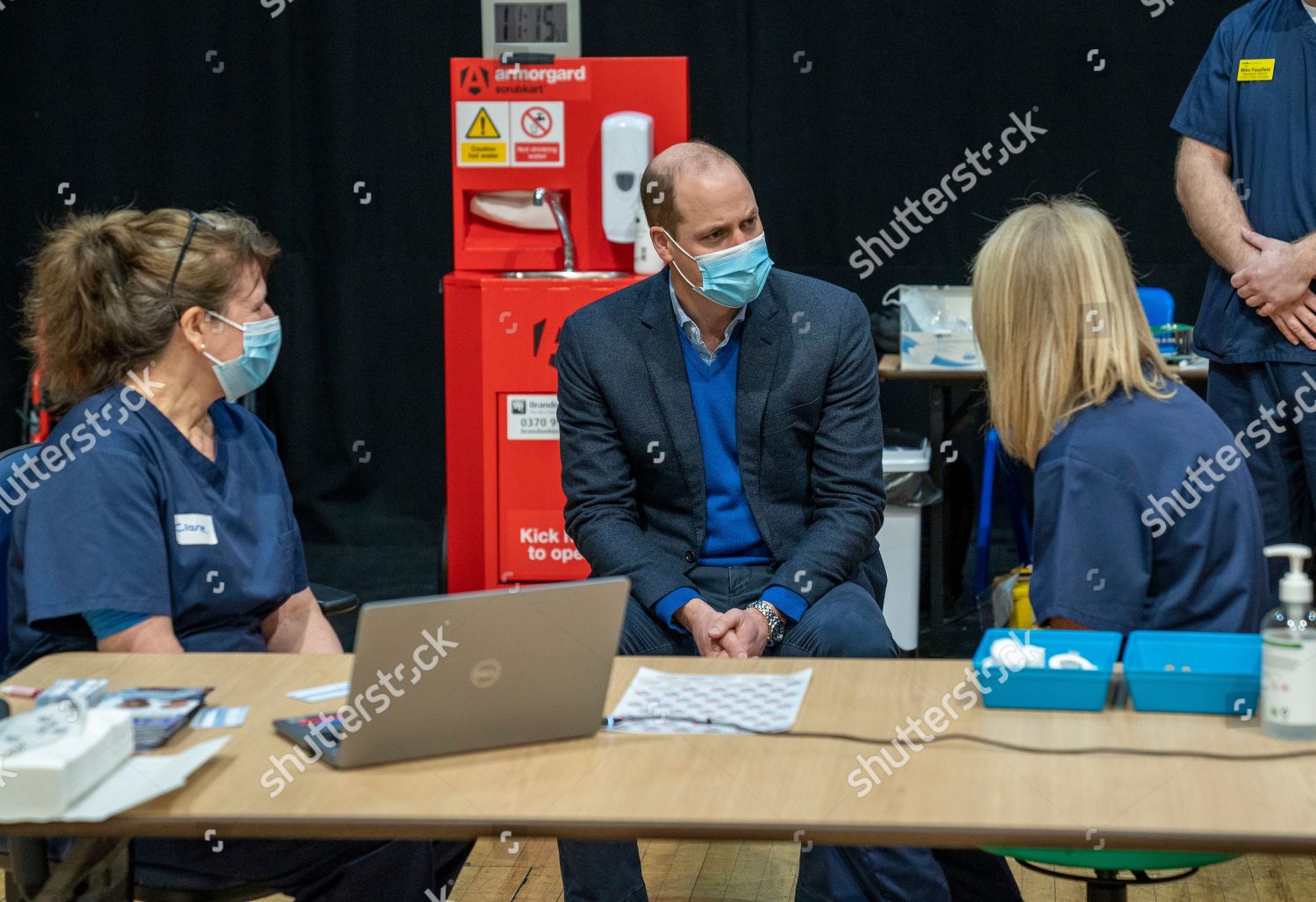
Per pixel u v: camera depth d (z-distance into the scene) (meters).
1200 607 1.74
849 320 2.47
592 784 1.43
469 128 3.54
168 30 4.88
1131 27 4.59
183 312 1.91
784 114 4.76
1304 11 2.88
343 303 5.00
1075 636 1.67
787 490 2.47
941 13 4.65
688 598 2.32
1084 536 1.74
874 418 2.48
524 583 3.56
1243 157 2.96
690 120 4.78
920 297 3.93
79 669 1.79
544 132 3.53
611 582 1.51
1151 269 4.71
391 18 4.83
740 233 2.34
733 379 2.46
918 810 1.34
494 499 3.54
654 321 2.47
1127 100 4.63
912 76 4.70
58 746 1.39
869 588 2.52
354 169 4.92
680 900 2.55
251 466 2.09
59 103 4.92
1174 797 1.36
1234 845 1.27
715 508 2.47
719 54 4.75
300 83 4.89
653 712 1.64
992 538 4.91
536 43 3.54
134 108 4.92
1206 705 1.58
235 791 1.42
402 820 1.35
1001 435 1.84
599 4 4.76
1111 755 1.46
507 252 3.61
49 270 1.92
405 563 4.89
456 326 3.59
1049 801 1.35
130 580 1.83
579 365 2.49
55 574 1.81
